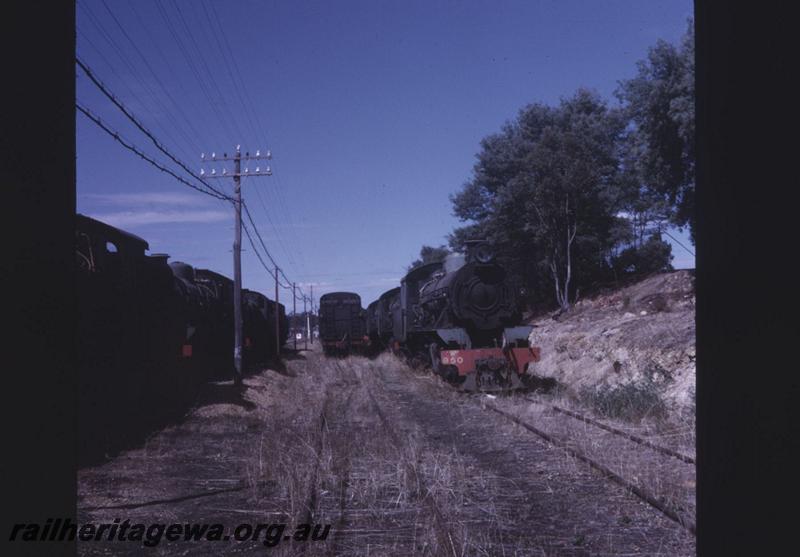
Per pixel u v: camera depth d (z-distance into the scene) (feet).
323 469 26.45
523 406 45.19
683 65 72.69
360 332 134.21
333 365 102.58
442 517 19.72
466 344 57.00
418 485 23.43
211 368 65.00
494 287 58.29
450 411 45.98
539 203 96.89
